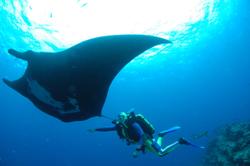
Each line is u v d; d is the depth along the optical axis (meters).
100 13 16.70
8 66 22.59
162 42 3.48
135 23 18.05
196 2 17.66
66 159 46.91
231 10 20.03
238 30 23.33
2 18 16.42
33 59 3.47
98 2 15.95
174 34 20.23
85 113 3.80
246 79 35.19
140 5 16.98
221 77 33.16
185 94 34.62
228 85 36.12
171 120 40.84
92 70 3.68
